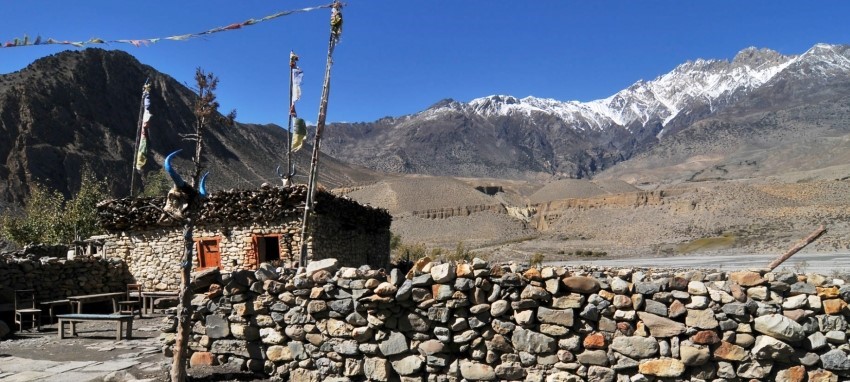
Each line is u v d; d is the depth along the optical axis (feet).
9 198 347.15
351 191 507.30
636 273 28.84
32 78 464.65
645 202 362.12
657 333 26.78
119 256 71.41
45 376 33.14
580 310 27.84
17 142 388.16
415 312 29.58
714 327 26.27
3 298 56.54
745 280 26.89
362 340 30.17
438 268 29.55
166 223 69.31
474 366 28.60
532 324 28.25
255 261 65.46
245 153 615.16
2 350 41.55
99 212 72.13
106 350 40.52
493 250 253.44
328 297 31.07
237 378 31.45
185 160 468.34
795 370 25.59
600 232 330.13
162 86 592.60
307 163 579.48
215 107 32.42
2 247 96.63
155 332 49.39
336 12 48.14
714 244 237.04
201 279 33.68
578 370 27.48
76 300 55.57
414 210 419.13
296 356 31.37
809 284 26.25
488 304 28.76
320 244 66.85
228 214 66.28
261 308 32.27
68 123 443.73
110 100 519.60
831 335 25.45
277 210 64.64
